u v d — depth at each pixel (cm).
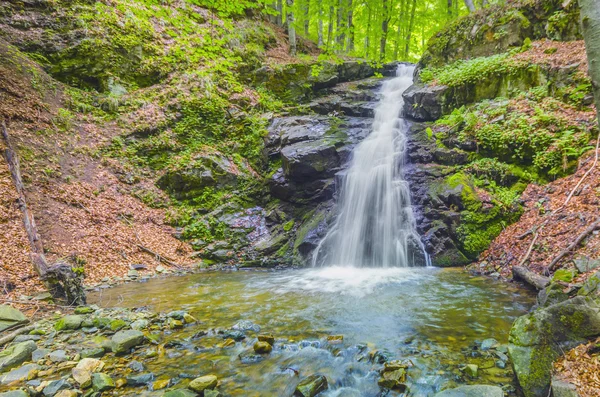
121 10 1480
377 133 1274
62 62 1294
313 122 1384
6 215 808
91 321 504
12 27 1270
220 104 1443
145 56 1452
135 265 890
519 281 662
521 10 1205
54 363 385
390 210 979
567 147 802
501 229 816
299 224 1104
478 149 980
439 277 748
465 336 441
